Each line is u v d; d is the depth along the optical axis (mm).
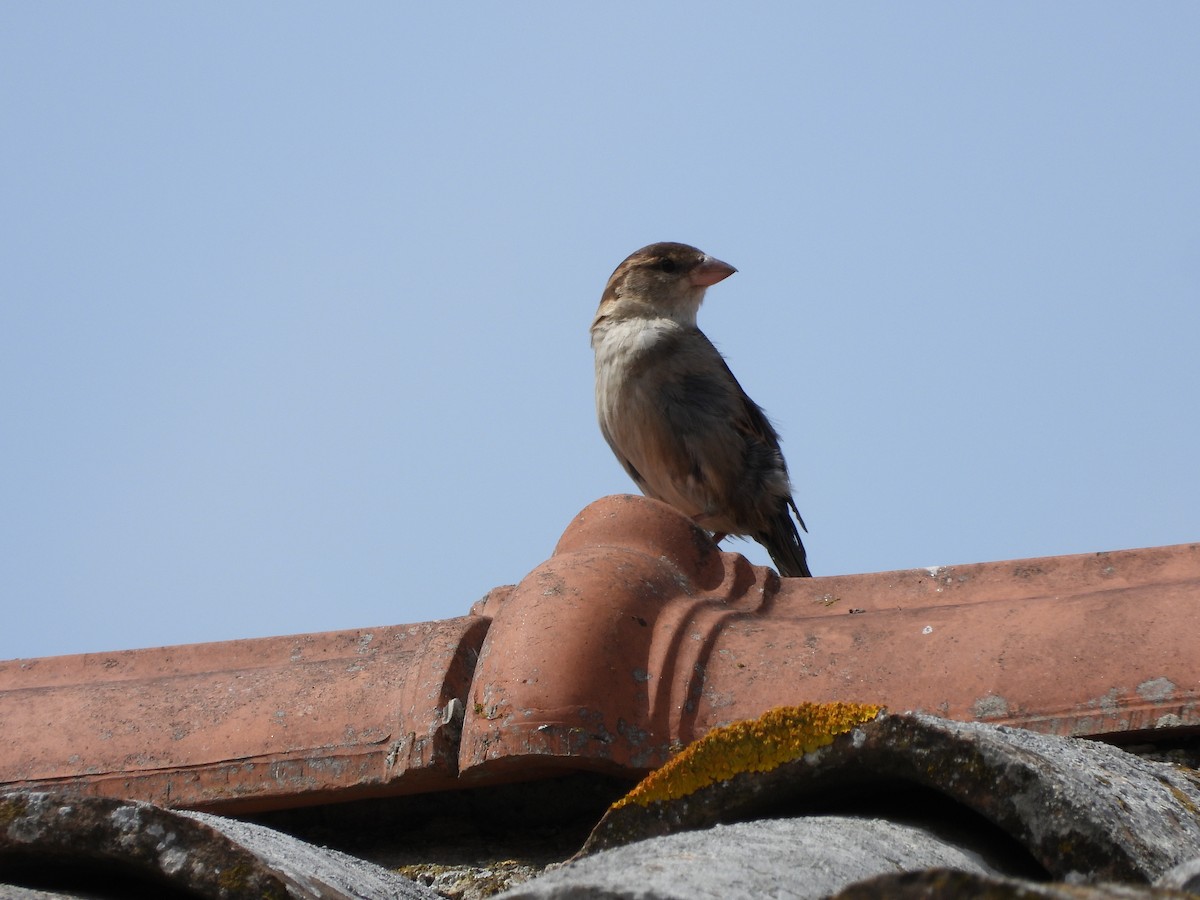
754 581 9023
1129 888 3711
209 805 8250
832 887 4645
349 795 8078
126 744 8586
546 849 7719
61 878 5898
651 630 8180
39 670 9977
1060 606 8031
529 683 7750
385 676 8547
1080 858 5070
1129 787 5727
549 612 8125
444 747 7879
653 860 4777
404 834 8062
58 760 8617
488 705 7766
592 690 7723
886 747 5383
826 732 5523
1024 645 7812
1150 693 7406
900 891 3650
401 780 7898
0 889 5578
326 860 6438
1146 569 8680
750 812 5715
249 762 8273
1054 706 7496
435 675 8258
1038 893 3525
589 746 7543
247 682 8844
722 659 8094
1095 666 7590
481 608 9484
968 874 3613
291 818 8305
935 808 5691
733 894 4406
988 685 7668
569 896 4359
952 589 8852
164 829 5512
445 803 8055
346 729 8258
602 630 8023
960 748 5266
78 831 5582
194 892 5461
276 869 5445
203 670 9570
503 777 7789
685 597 8609
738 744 5668
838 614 8766
